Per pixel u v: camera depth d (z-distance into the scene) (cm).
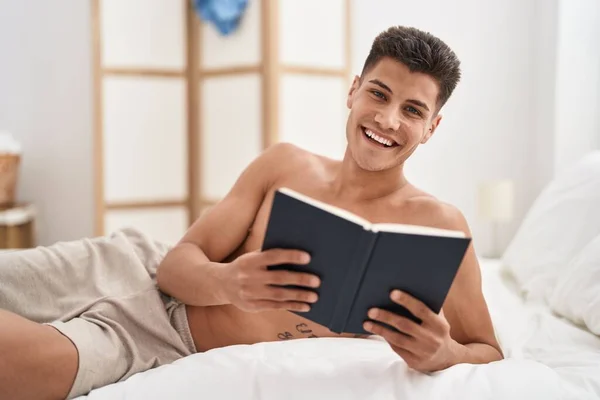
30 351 108
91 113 367
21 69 364
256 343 130
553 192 198
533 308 171
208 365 113
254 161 148
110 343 122
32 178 369
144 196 347
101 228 336
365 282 98
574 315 153
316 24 326
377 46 125
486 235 340
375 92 124
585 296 150
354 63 347
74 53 365
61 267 142
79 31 364
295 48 320
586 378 114
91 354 114
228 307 137
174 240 357
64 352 111
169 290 137
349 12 339
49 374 109
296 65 320
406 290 101
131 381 111
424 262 97
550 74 311
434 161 343
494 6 329
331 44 333
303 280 99
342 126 340
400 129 122
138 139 343
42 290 139
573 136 308
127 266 145
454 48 338
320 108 331
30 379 107
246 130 326
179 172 355
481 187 296
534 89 322
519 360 119
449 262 98
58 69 366
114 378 121
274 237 98
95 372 115
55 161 369
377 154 124
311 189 138
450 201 343
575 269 157
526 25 322
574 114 307
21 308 137
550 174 313
